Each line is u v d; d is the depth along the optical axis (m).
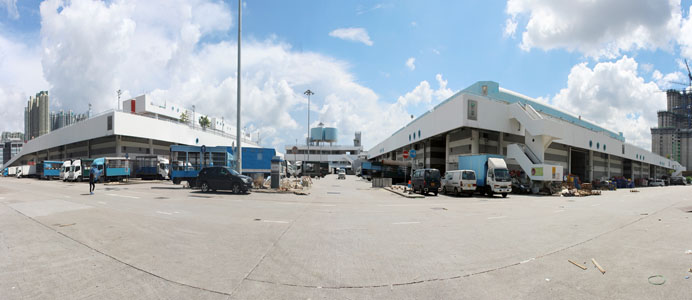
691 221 11.00
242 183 19.25
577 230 9.01
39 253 5.92
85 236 7.35
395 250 6.56
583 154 53.38
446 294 4.25
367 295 4.18
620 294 4.21
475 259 5.94
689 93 169.50
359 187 32.59
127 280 4.60
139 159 37.59
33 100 126.38
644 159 70.31
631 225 10.02
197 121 105.06
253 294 4.16
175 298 3.98
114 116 46.56
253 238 7.45
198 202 14.78
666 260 5.79
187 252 6.14
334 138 124.88
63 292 4.13
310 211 12.68
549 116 42.53
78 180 37.47
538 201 20.06
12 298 3.93
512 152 31.11
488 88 42.12
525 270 5.29
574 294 4.24
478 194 25.19
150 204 13.73
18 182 35.91
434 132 37.50
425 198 20.36
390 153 70.69
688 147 140.50
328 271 5.16
